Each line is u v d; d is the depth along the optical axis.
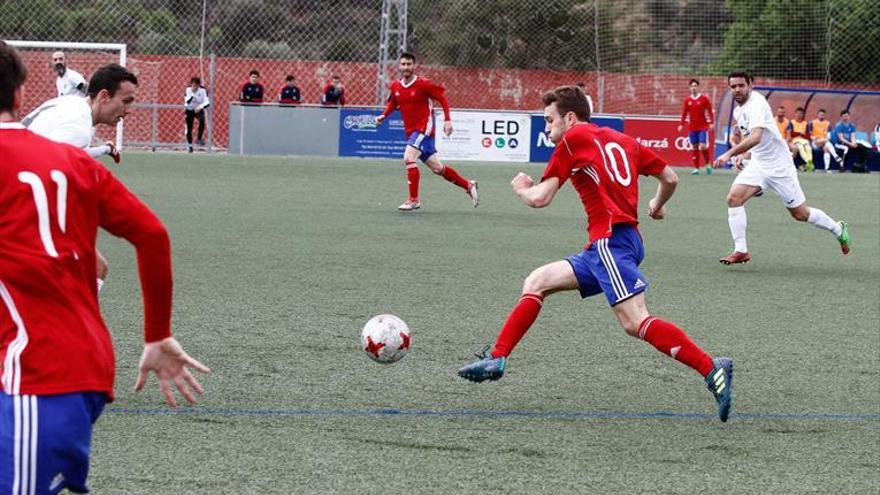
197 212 18.08
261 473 5.57
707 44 52.97
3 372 3.55
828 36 45.72
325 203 20.36
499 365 6.96
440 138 33.94
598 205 7.01
